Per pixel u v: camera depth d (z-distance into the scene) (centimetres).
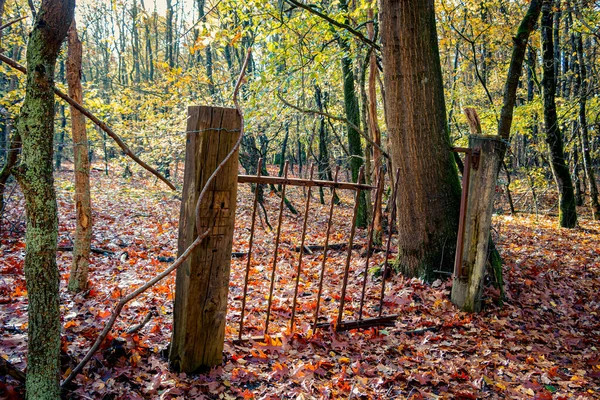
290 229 1007
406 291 465
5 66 698
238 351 302
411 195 498
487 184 423
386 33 478
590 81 1373
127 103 1010
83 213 389
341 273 588
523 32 567
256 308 403
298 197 1716
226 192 247
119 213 996
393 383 293
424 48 473
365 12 823
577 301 526
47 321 182
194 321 253
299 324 370
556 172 1118
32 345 181
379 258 679
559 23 1307
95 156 2038
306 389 265
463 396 288
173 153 1046
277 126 1014
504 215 1377
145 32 2572
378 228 777
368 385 286
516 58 577
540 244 861
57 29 169
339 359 313
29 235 176
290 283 525
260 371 281
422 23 469
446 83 1684
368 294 475
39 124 171
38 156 172
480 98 1585
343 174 2400
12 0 846
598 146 1680
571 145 1366
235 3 659
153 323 329
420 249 502
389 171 603
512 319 439
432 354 345
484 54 1506
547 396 298
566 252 792
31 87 170
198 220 234
